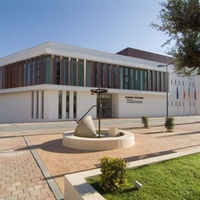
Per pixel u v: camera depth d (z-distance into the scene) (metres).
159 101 38.47
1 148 8.72
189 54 6.36
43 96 26.53
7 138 11.50
